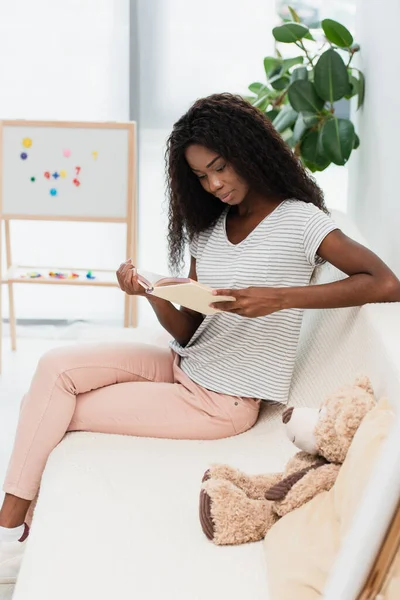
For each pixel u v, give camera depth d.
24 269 3.82
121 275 1.88
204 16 3.98
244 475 1.61
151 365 2.07
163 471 1.78
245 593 1.34
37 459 1.93
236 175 1.91
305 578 1.26
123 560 1.43
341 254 1.82
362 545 0.97
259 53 4.02
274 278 1.91
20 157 3.58
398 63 2.51
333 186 4.61
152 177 4.13
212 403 1.96
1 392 3.35
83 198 3.60
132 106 4.05
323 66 3.20
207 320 2.01
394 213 2.56
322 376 1.95
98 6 3.95
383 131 2.77
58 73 4.00
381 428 1.31
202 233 2.08
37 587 1.35
